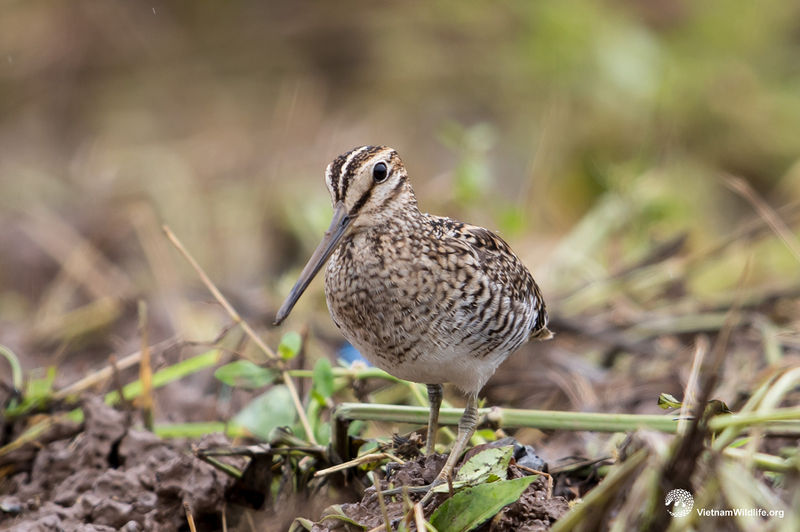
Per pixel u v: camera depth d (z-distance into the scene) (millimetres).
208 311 10969
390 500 5633
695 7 16797
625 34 15727
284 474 6344
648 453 4484
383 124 16375
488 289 6074
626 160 14492
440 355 6094
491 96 16891
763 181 14883
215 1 19453
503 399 9031
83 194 15219
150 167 15320
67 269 12578
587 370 9203
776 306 9906
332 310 6391
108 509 6203
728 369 8711
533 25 17031
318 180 14594
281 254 13094
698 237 12844
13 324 11570
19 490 6789
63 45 18453
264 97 17953
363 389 7398
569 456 6855
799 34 16609
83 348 10969
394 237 6090
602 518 4547
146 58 18656
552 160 14375
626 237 12320
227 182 15078
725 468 4418
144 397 7391
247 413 7355
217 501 6250
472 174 11234
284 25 18969
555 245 12578
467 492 5176
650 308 10352
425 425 6945
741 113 14938
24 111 17891
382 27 18438
